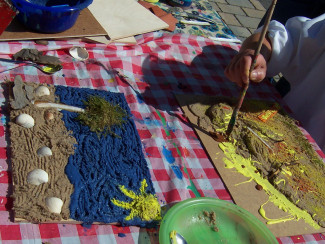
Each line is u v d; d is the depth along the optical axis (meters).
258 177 1.18
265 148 1.28
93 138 1.09
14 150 0.97
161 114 1.31
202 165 1.18
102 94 1.27
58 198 0.90
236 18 3.40
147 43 1.64
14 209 0.85
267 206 1.10
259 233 0.98
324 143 1.74
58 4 1.51
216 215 1.01
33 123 1.05
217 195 1.10
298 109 1.81
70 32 1.46
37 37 1.40
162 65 1.56
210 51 1.75
